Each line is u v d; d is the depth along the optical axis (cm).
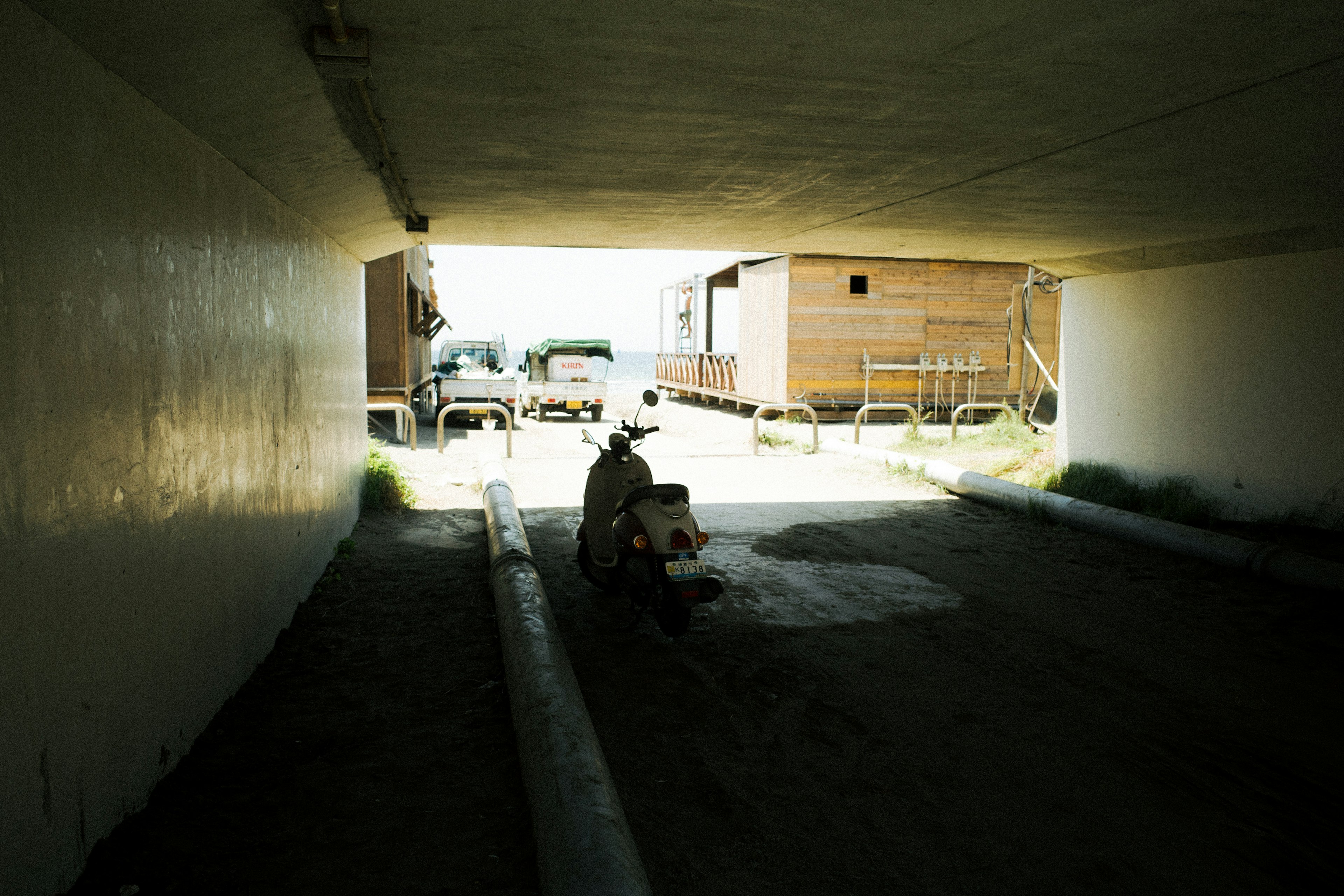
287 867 280
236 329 413
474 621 544
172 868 268
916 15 323
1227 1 312
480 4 308
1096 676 480
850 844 315
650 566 516
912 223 791
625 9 314
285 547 512
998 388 2048
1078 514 858
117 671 276
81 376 251
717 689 457
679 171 584
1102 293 1030
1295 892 290
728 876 294
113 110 279
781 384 1984
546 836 273
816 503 1016
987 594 639
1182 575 689
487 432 1892
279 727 384
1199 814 339
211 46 299
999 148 518
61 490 239
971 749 392
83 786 252
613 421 2386
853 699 446
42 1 226
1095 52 362
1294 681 474
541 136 492
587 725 346
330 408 685
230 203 409
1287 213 701
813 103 433
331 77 353
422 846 296
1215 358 867
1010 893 288
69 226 246
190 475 345
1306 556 655
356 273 871
